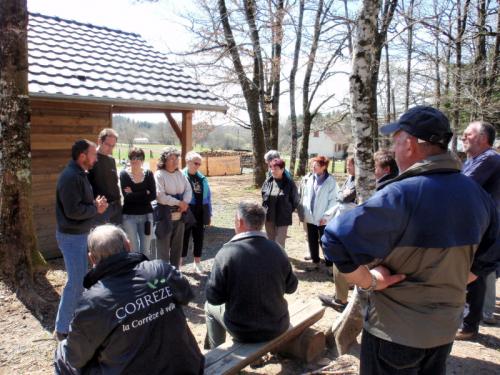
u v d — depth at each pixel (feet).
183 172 19.57
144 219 16.98
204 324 14.55
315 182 19.80
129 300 6.89
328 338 12.17
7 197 15.21
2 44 14.67
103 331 6.70
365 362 6.35
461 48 38.78
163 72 28.27
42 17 27.50
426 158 5.77
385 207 5.40
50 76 21.45
